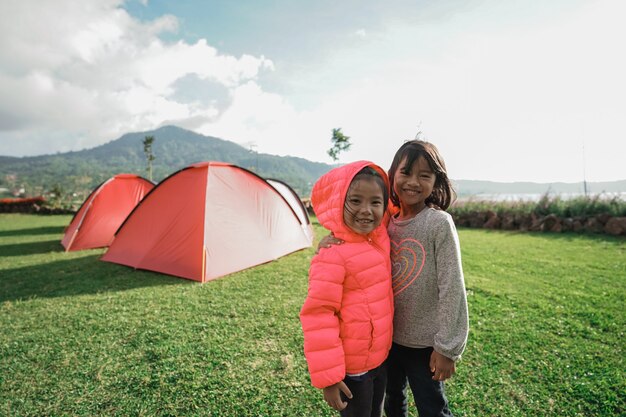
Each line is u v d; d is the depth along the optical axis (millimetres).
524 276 4668
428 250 1313
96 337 3133
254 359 2645
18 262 6480
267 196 6559
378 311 1258
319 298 1215
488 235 8711
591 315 3229
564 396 2066
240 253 5473
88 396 2260
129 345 2965
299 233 7090
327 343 1190
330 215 1329
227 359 2652
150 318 3539
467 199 12609
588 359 2467
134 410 2104
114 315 3654
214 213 5410
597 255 5848
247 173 6371
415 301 1335
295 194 8891
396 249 1401
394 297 1390
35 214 19547
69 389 2344
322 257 1281
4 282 5133
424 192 1366
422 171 1354
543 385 2188
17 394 2303
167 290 4469
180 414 2049
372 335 1249
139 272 5441
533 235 8469
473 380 2264
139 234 5902
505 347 2688
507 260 5660
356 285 1252
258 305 3822
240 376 2414
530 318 3229
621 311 3312
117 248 6168
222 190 5711
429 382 1331
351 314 1240
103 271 5559
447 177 1462
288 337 3012
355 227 1272
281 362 2572
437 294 1324
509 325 3086
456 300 1241
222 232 5383
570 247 6656
